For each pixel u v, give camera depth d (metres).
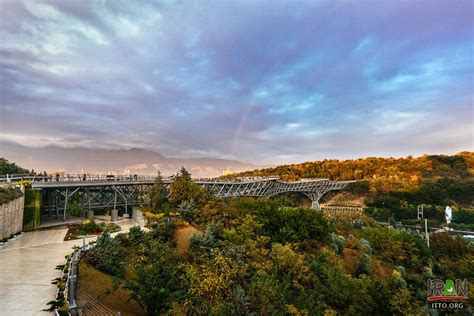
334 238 50.38
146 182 61.44
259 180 108.44
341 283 32.88
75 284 21.67
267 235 41.03
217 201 48.31
